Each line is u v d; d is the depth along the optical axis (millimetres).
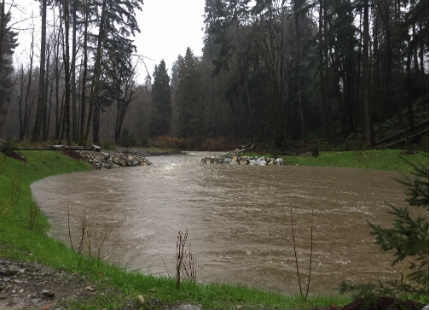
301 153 30703
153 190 12617
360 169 22734
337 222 7812
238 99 50781
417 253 2336
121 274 3971
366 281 4496
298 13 33531
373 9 30469
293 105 44281
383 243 2463
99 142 31125
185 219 8039
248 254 5629
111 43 27531
